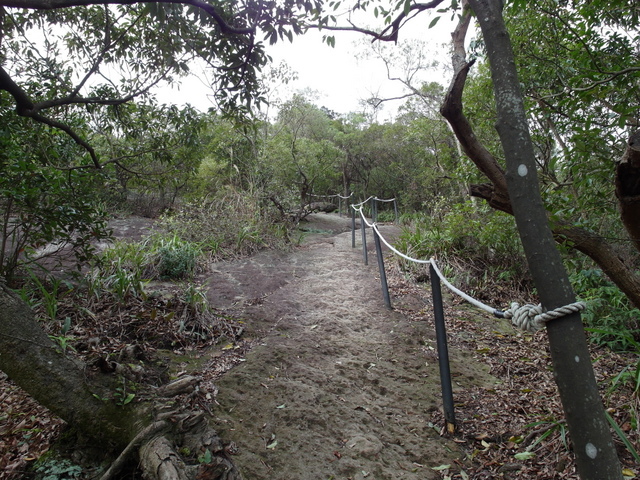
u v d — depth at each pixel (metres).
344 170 17.12
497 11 1.61
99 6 3.76
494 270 6.39
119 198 8.95
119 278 4.25
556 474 2.55
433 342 4.52
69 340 3.30
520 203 1.50
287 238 8.76
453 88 2.24
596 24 3.70
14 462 2.24
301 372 3.61
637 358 4.13
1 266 3.91
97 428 2.19
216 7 3.15
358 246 8.79
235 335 4.16
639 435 2.63
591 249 2.73
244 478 2.39
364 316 5.05
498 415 3.26
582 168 3.12
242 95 3.68
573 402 1.39
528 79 4.36
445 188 11.46
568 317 1.42
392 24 2.77
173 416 2.23
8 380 3.03
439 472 2.66
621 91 3.30
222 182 10.36
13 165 3.33
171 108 4.17
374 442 2.84
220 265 6.58
